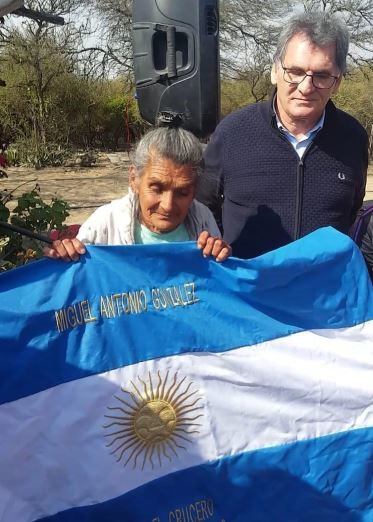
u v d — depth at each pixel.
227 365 1.14
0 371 0.99
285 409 1.18
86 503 1.04
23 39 9.14
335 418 1.21
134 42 1.58
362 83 10.13
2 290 1.01
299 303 1.20
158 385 1.09
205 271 1.13
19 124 9.10
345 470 1.22
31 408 1.01
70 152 9.14
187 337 1.11
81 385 1.04
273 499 1.17
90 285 1.05
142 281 1.08
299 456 1.18
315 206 1.36
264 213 1.37
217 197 1.45
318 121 1.35
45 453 1.01
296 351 1.19
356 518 1.23
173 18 1.51
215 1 1.53
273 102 1.37
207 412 1.12
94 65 10.47
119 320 1.07
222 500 1.13
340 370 1.21
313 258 1.20
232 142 1.39
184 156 1.07
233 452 1.14
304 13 1.28
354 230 1.43
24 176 7.77
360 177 1.41
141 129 10.37
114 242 1.16
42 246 2.11
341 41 1.26
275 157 1.35
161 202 1.09
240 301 1.16
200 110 1.56
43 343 1.01
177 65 1.55
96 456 1.05
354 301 1.23
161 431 1.09
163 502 1.09
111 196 6.51
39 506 1.01
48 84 9.38
